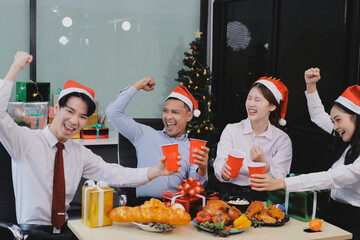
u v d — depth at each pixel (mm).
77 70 4887
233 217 1743
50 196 1984
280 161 2605
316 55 4094
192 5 5391
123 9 5043
